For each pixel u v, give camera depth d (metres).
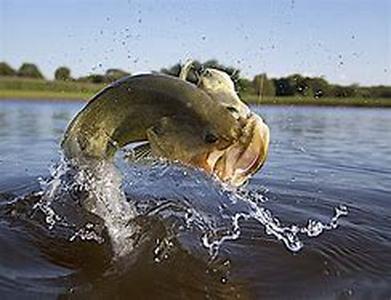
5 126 2.44
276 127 2.61
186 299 0.65
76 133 0.82
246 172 0.70
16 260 0.73
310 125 2.78
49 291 0.66
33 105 4.11
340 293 0.67
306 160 1.66
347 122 3.00
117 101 0.77
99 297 0.65
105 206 0.84
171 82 0.74
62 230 0.82
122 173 0.88
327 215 0.99
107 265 0.73
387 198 1.15
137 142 0.78
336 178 1.37
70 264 0.73
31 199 0.96
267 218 0.94
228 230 0.85
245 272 0.72
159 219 0.87
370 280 0.71
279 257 0.76
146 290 0.67
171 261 0.74
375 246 0.82
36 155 1.61
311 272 0.72
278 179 1.33
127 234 0.81
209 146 0.71
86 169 0.83
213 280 0.69
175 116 0.73
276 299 0.65
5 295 0.65
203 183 1.02
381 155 1.79
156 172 0.99
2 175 1.26
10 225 0.84
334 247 0.81
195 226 0.86
